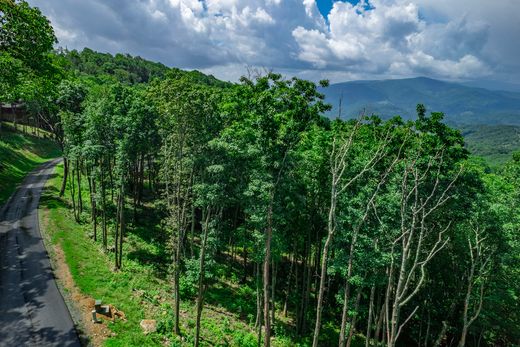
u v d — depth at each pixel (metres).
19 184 55.66
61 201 48.81
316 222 32.78
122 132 35.16
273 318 32.66
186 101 27.52
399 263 23.64
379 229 23.08
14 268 29.94
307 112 27.77
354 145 28.78
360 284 22.66
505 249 26.08
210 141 27.20
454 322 33.28
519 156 47.53
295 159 26.77
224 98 42.31
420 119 27.88
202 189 26.70
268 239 24.95
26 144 80.19
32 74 26.36
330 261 26.67
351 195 26.34
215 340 27.73
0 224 39.12
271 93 28.33
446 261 31.08
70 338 22.14
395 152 28.00
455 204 26.22
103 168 39.03
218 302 34.69
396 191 25.72
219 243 30.11
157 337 24.83
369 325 23.75
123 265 35.22
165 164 29.94
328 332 33.69
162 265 38.69
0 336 21.58
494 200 31.03
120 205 35.38
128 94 46.41
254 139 28.73
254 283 40.31
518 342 32.16
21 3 23.64
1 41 23.95
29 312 24.22
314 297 39.44
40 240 35.97
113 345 22.38
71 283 28.69
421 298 33.22
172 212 29.77
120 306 27.20
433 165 25.73
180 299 32.62
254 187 25.59
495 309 28.88
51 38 25.98
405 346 35.38
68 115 38.94
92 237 40.00
